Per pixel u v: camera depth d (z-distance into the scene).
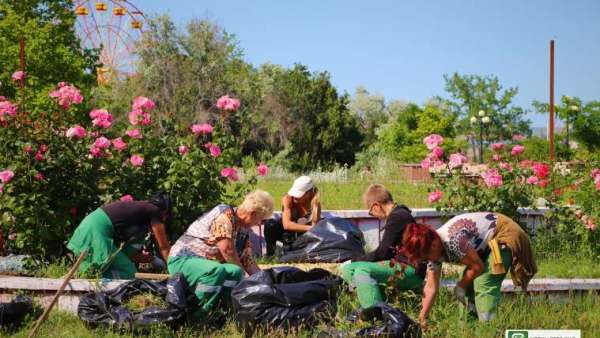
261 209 6.38
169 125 8.60
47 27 25.58
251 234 8.66
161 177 8.22
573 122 31.06
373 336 5.31
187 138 8.27
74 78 25.89
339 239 7.92
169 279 6.06
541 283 6.89
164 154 8.26
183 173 7.99
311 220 8.52
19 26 25.19
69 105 8.09
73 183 7.75
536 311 6.37
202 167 8.07
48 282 6.57
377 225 9.31
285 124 46.47
